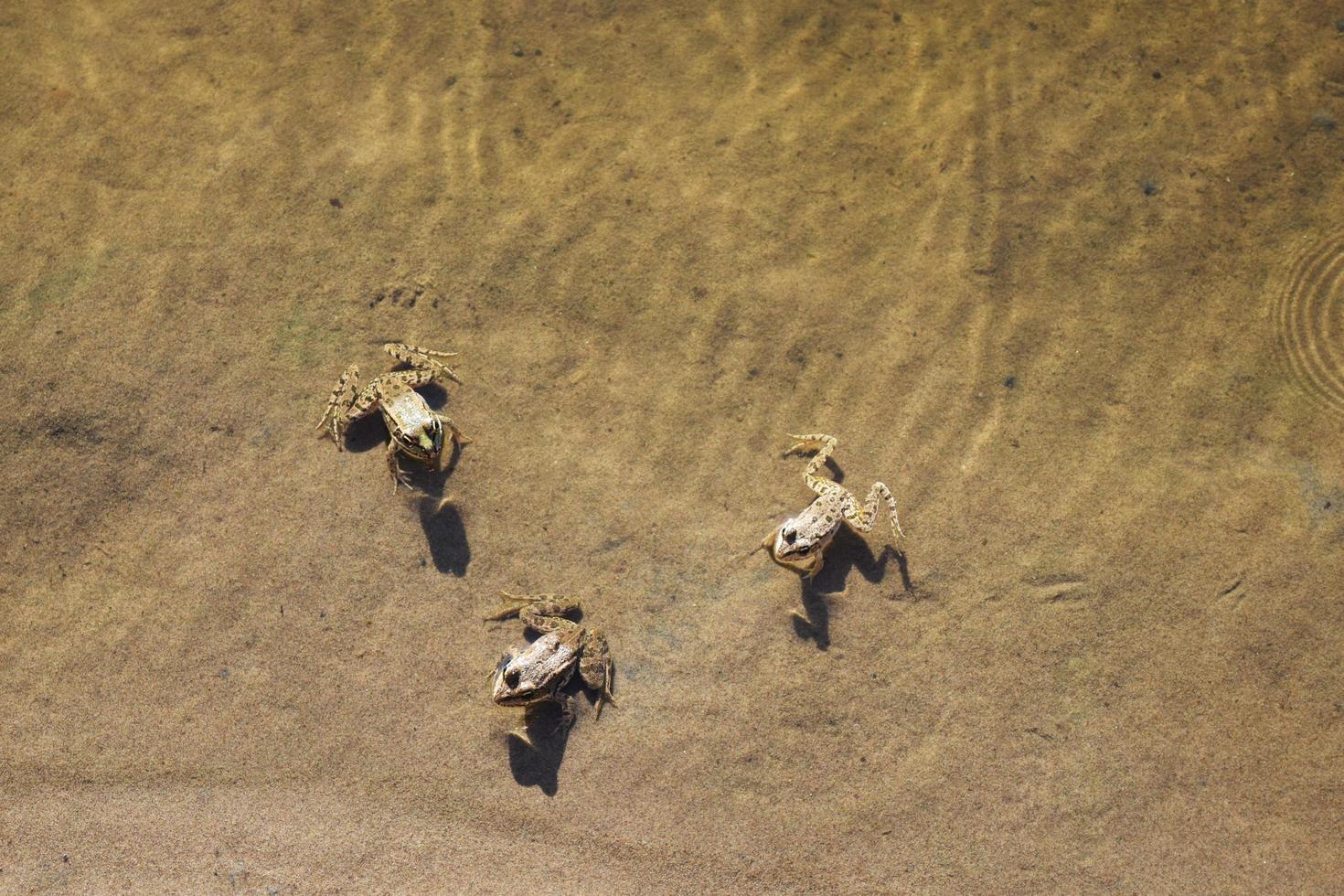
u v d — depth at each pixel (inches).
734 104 554.3
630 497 475.8
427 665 447.5
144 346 489.4
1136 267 518.9
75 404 477.7
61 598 454.9
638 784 434.3
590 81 557.9
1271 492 478.6
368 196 523.8
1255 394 495.8
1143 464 483.8
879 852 427.8
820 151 542.6
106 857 420.5
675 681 449.4
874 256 519.8
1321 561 467.2
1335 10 568.4
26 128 534.0
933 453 484.7
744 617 459.5
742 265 516.1
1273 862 426.6
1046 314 509.0
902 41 572.7
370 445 478.6
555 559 465.7
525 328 502.0
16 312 492.7
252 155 530.6
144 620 451.5
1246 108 549.6
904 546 470.3
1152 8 573.9
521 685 412.5
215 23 565.0
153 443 475.2
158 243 508.7
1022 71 561.6
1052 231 525.3
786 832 429.4
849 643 455.5
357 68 555.8
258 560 460.1
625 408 490.0
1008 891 423.5
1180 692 450.0
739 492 477.7
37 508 465.4
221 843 422.6
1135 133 546.3
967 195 533.0
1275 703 447.8
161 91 545.6
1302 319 506.9
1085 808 434.6
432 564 462.0
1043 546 470.0
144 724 438.3
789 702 446.9
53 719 438.0
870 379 496.4
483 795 430.0
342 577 458.9
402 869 419.8
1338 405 493.0
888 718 445.7
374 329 498.3
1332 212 528.7
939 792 436.5
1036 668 453.4
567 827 426.9
